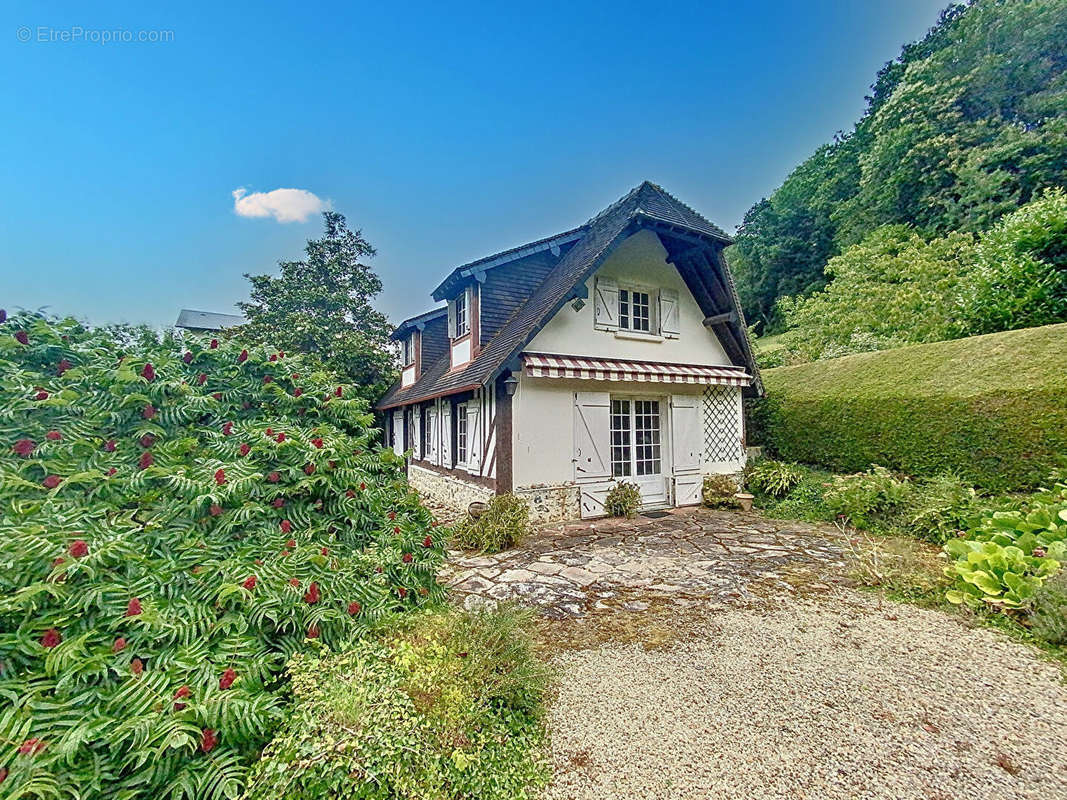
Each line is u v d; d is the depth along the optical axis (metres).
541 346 11.55
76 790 2.28
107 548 3.31
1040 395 8.83
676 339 13.62
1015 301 12.45
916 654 4.90
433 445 17.14
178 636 3.21
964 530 8.32
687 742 3.65
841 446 12.65
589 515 11.97
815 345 21.77
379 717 2.94
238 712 2.76
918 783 3.20
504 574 7.77
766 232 37.81
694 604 6.40
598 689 4.38
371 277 26.59
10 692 2.55
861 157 28.44
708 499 13.23
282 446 4.73
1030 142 21.09
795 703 4.12
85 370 4.82
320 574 4.05
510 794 3.11
